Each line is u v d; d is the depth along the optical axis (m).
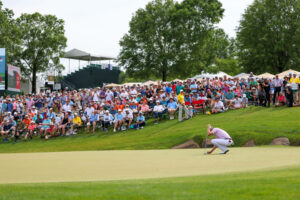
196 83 52.72
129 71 105.25
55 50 105.06
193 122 44.00
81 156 25.16
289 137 30.25
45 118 48.75
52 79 65.12
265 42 96.62
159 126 45.28
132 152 28.20
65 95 54.75
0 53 69.19
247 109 46.31
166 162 19.19
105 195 9.64
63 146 41.53
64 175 15.44
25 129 51.12
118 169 16.92
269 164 16.77
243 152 23.86
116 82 105.38
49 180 14.10
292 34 95.38
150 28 99.88
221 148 23.48
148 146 34.81
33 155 27.62
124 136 43.25
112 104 49.38
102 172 16.06
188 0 99.81
